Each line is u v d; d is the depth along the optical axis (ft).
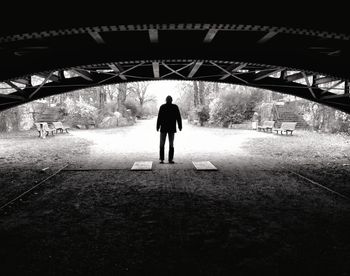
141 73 38.52
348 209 18.37
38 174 28.58
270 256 12.23
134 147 48.85
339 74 26.23
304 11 15.01
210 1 14.67
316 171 29.84
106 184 24.64
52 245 13.33
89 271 11.04
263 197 20.93
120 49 24.06
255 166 32.24
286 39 23.89
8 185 24.44
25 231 14.94
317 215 17.26
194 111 132.87
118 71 32.17
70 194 21.72
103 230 15.03
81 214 17.46
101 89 128.06
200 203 19.49
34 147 49.83
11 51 23.57
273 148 47.42
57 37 23.30
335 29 15.16
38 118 100.73
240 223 15.97
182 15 14.71
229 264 11.56
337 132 75.97
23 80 36.37
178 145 51.42
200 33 23.65
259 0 14.67
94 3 14.73
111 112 130.72
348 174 28.45
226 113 105.70
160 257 12.13
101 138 65.41
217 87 144.46
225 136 69.26
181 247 13.06
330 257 12.16
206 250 12.76
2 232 14.84
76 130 94.99
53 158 38.27
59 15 14.83
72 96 137.08
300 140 59.82
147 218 16.74
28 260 11.96
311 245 13.29
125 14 14.70
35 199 20.51
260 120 103.76
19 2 14.75
